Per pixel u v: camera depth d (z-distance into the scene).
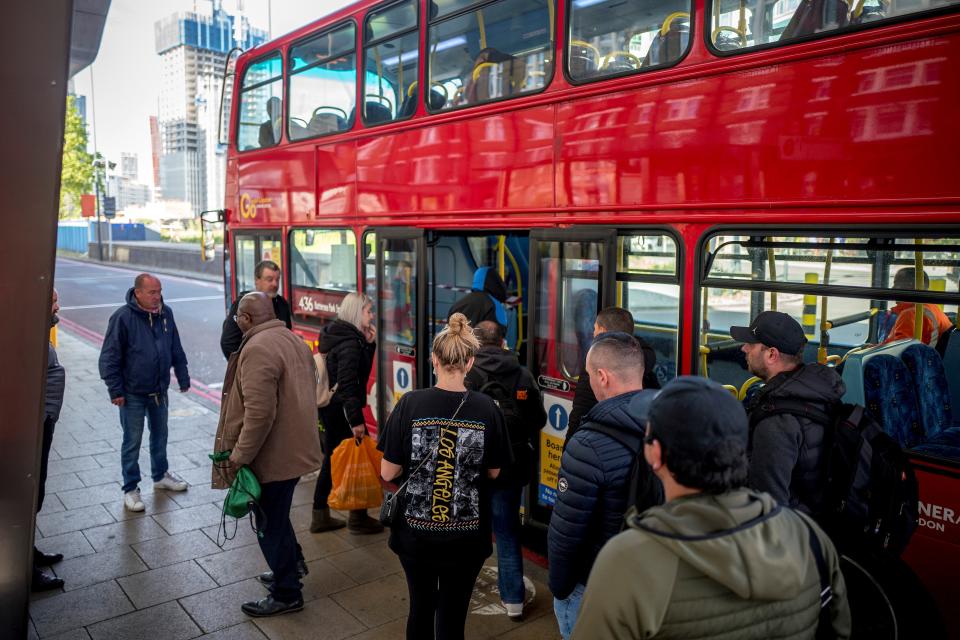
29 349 2.74
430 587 3.27
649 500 2.51
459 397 3.23
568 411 4.68
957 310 3.45
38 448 2.85
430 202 5.50
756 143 3.52
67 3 2.44
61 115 2.56
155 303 5.90
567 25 4.40
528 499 5.09
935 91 2.94
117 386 5.74
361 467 5.11
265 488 4.11
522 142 4.74
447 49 5.31
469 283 7.39
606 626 1.53
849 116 3.19
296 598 4.31
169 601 4.45
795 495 2.69
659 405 1.65
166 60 153.50
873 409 3.50
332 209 6.66
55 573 4.80
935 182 2.95
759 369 2.93
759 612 1.53
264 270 6.32
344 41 6.38
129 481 5.87
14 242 2.62
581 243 4.41
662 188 3.95
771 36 3.48
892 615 2.65
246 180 8.12
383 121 5.95
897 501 2.68
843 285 3.32
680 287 3.91
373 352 5.17
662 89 3.93
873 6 3.12
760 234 3.54
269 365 3.94
